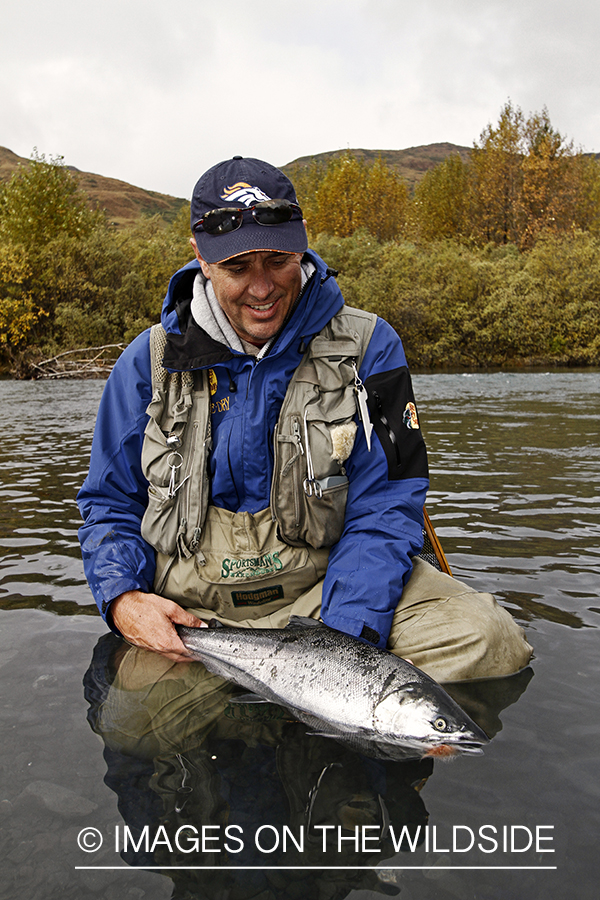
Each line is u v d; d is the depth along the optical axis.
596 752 1.68
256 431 2.41
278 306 2.35
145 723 1.87
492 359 28.91
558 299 29.00
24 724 1.86
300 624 2.21
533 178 45.94
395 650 2.21
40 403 13.58
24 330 26.30
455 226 52.59
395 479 2.50
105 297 29.19
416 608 2.28
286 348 2.45
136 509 2.66
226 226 2.21
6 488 5.28
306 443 2.37
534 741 1.74
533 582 2.96
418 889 1.23
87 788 1.56
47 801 1.51
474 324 28.81
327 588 2.33
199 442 2.45
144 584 2.49
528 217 46.16
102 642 2.46
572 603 2.71
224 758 1.69
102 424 2.63
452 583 2.39
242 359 2.44
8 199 33.25
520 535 3.75
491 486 5.17
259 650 2.15
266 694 2.05
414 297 29.34
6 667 2.24
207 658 2.23
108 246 30.50
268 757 1.70
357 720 1.86
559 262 30.06
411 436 2.53
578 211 46.94
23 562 3.42
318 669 2.01
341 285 31.17
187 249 34.22
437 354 28.86
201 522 2.44
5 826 1.42
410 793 1.53
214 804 1.49
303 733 1.83
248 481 2.44
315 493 2.37
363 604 2.24
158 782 1.58
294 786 1.57
